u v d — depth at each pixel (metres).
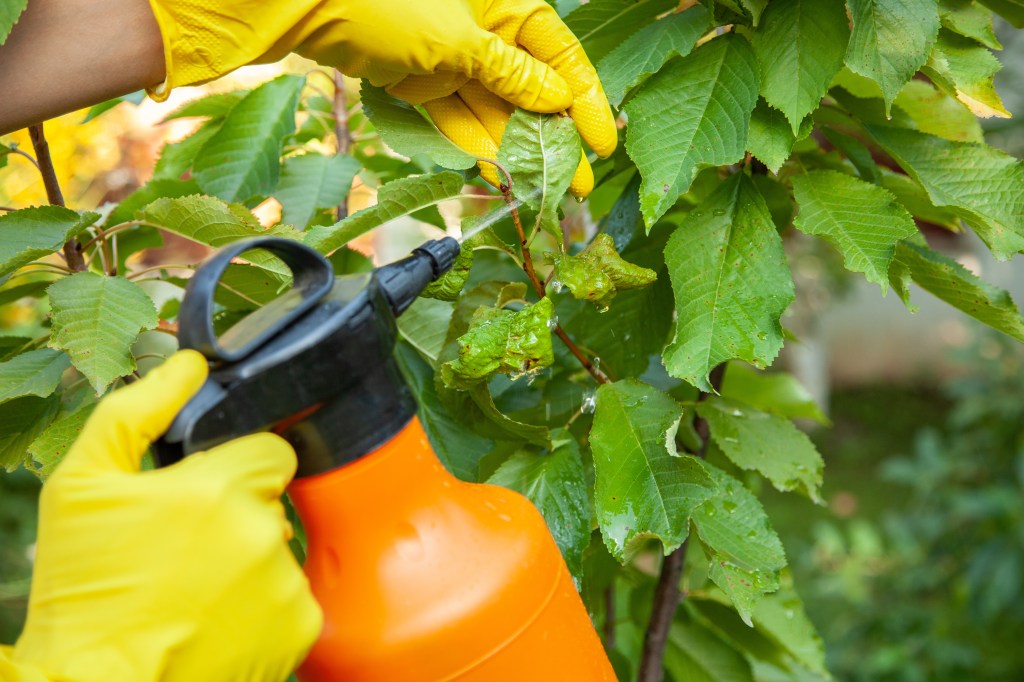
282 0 0.82
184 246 1.75
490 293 0.92
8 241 0.86
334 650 0.65
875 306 9.96
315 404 0.62
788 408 1.36
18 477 2.57
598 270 0.85
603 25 0.97
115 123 1.70
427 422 1.02
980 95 0.88
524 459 0.93
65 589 0.58
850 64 0.80
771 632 1.18
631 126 0.83
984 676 3.49
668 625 1.14
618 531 0.82
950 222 1.04
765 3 0.86
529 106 0.85
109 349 0.80
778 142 0.84
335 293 0.65
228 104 1.28
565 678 0.69
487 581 0.66
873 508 6.54
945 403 9.04
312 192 1.15
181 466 0.59
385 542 0.66
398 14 0.81
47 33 0.83
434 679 0.65
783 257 0.84
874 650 3.71
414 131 0.89
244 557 0.58
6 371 0.86
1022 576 3.51
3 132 0.86
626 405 0.88
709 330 0.83
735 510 0.89
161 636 0.58
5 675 0.54
